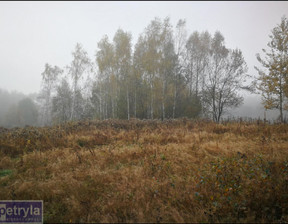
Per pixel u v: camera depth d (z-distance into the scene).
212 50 19.80
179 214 3.52
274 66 13.65
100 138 9.00
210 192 4.05
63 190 4.57
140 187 4.55
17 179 5.32
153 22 19.39
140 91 23.38
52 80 30.31
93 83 26.98
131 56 22.44
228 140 8.28
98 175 5.21
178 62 20.97
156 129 10.61
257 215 3.48
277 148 6.68
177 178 4.97
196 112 21.17
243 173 4.75
